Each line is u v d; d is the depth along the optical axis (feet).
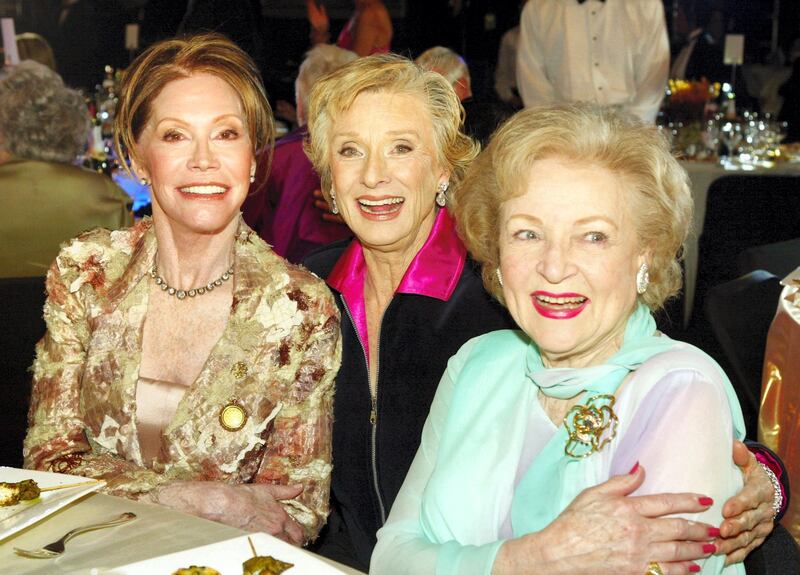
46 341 6.57
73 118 11.31
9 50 17.92
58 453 6.26
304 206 11.96
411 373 6.75
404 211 6.75
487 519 5.10
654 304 5.22
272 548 4.10
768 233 15.96
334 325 6.45
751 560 4.80
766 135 19.83
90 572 3.95
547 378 5.07
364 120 6.70
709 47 30.25
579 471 4.86
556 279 4.82
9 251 11.03
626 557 4.26
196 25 18.53
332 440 6.81
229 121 6.14
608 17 19.21
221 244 6.38
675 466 4.51
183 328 6.38
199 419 6.16
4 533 4.30
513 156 4.89
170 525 4.54
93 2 28.02
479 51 34.14
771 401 7.86
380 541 5.28
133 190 14.88
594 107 5.04
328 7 33.37
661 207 4.87
